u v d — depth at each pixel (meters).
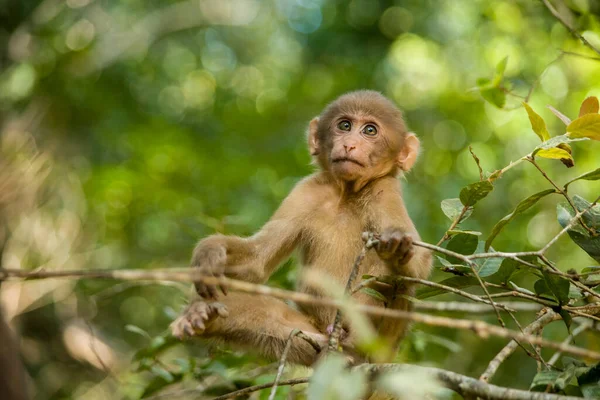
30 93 20.27
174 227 18.27
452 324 4.15
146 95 25.12
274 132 23.55
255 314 7.71
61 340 16.27
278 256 8.27
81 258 17.28
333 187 8.52
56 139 19.41
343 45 23.84
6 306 14.51
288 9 27.00
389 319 7.27
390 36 23.55
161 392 9.70
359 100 8.70
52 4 22.45
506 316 11.89
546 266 6.21
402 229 6.53
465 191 6.62
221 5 27.08
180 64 26.62
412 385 4.11
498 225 6.48
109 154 22.11
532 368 12.18
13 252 14.72
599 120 6.25
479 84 9.05
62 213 17.31
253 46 27.39
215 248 7.14
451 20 22.05
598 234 6.36
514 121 18.77
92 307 16.75
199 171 21.28
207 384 8.62
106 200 20.06
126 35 25.02
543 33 16.48
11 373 6.94
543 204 15.93
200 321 6.96
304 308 8.11
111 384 14.80
